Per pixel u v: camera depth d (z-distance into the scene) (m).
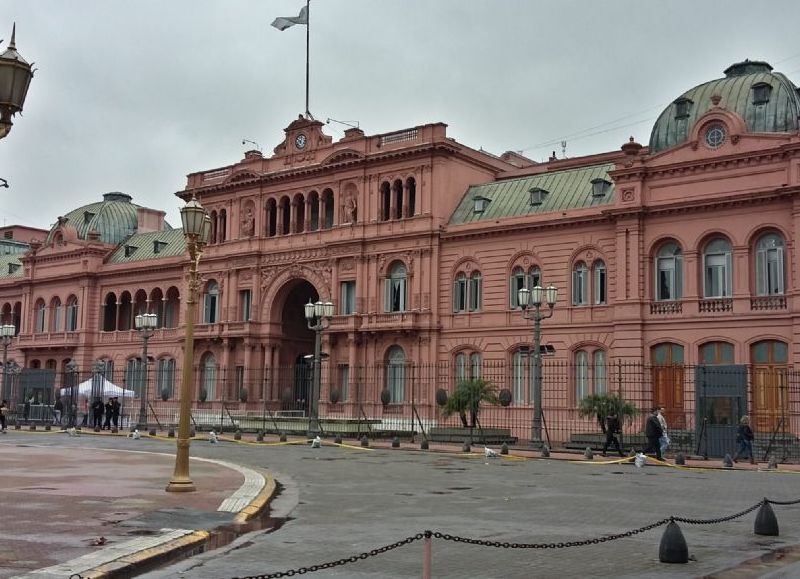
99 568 13.52
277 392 71.06
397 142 64.88
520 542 16.91
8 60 13.41
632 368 52.72
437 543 16.89
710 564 14.98
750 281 49.78
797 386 47.25
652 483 28.62
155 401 79.56
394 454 41.03
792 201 48.06
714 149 51.06
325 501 22.98
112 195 99.88
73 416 65.69
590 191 58.53
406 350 63.03
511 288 59.62
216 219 76.00
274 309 71.19
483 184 65.38
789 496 25.00
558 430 53.12
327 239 67.56
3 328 68.00
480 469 33.22
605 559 15.48
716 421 42.38
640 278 53.12
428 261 62.34
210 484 25.08
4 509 19.67
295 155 71.00
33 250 94.12
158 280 82.69
